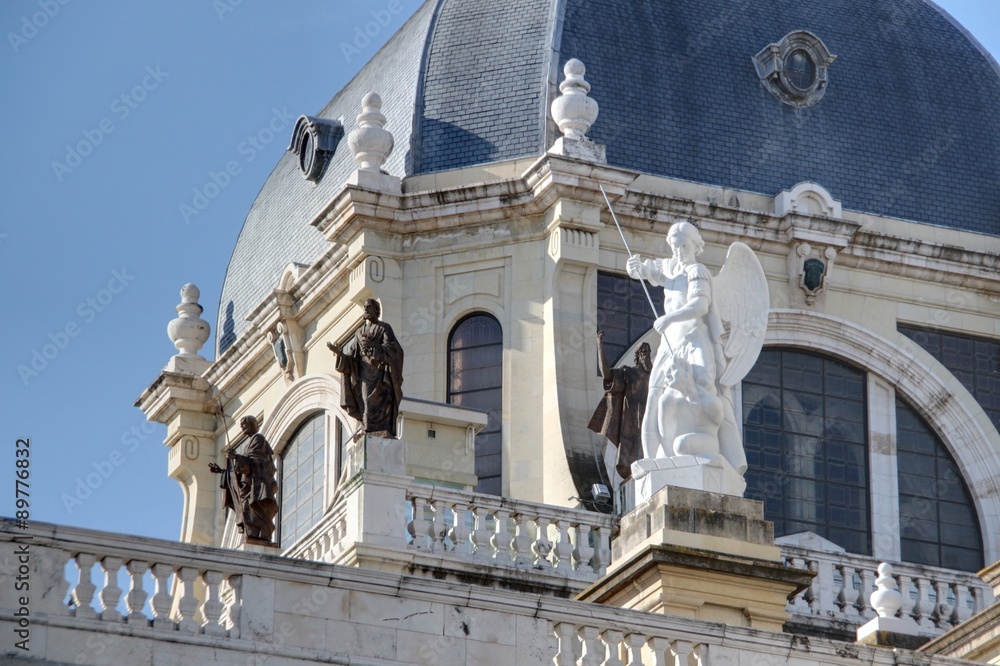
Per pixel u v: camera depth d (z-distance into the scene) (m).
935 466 98.25
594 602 66.62
